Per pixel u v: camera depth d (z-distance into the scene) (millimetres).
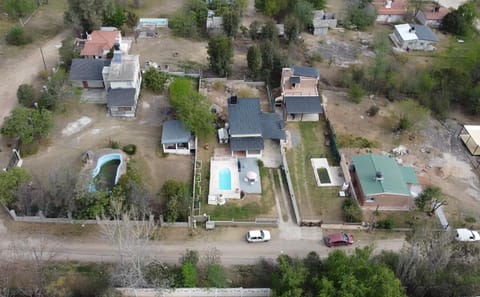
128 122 81500
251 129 76875
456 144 83250
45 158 73125
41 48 98875
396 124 85625
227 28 104938
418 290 55000
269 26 104062
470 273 56031
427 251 54969
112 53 93125
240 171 73750
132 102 80812
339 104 89500
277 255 61812
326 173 74562
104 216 57438
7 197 62469
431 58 107500
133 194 62688
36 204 63156
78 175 67312
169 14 116125
